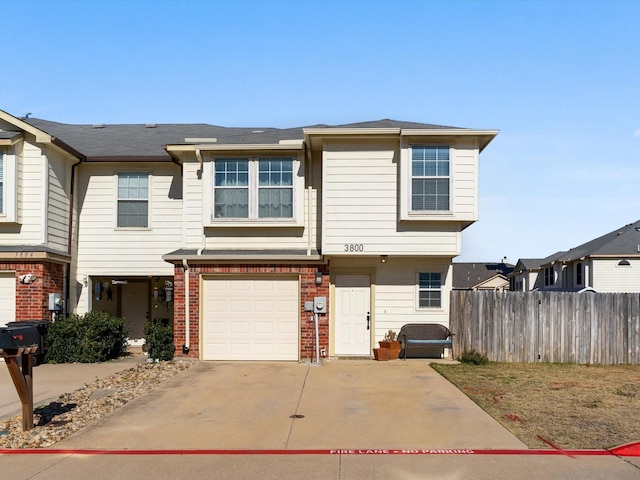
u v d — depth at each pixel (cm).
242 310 1562
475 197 1505
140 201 1758
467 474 678
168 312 1920
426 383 1223
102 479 668
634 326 1556
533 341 1556
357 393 1122
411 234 1520
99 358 1541
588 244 4009
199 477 673
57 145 1579
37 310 1525
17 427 884
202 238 1609
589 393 1127
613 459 732
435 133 1484
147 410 993
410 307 1597
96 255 1752
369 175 1533
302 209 1588
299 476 673
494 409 988
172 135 2039
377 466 707
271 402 1048
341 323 1606
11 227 1566
